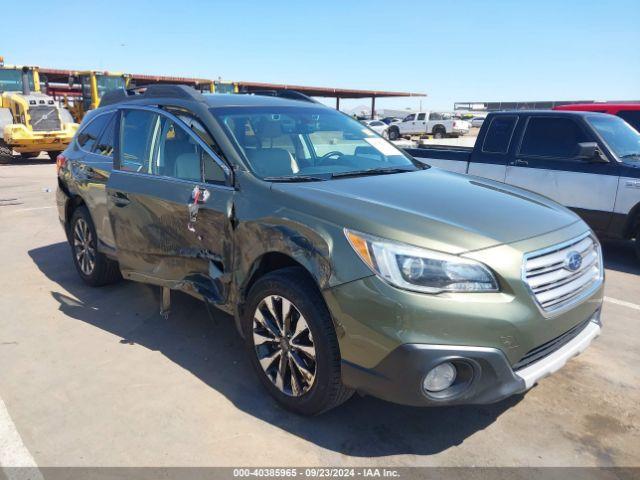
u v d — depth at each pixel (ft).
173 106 13.07
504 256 8.41
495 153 23.47
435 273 8.14
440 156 25.58
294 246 9.25
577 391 10.97
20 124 59.47
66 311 15.07
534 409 10.32
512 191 11.62
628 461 8.87
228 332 13.67
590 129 20.79
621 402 10.59
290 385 9.95
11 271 18.81
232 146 11.25
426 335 8.00
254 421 9.86
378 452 9.04
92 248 16.34
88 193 15.55
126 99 15.31
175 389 10.93
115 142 14.46
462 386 8.36
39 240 23.32
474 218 9.25
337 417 10.00
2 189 38.50
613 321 14.64
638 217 19.67
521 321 8.28
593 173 20.44
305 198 9.71
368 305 8.26
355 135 14.12
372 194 10.12
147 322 14.28
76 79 88.07
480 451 9.09
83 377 11.41
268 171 11.09
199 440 9.30
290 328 9.68
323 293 8.73
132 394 10.75
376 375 8.33
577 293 9.48
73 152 17.10
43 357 12.32
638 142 21.68
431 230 8.62
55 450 9.05
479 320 8.04
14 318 14.58
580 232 9.98
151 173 12.96
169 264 12.56
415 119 138.21
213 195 11.00
